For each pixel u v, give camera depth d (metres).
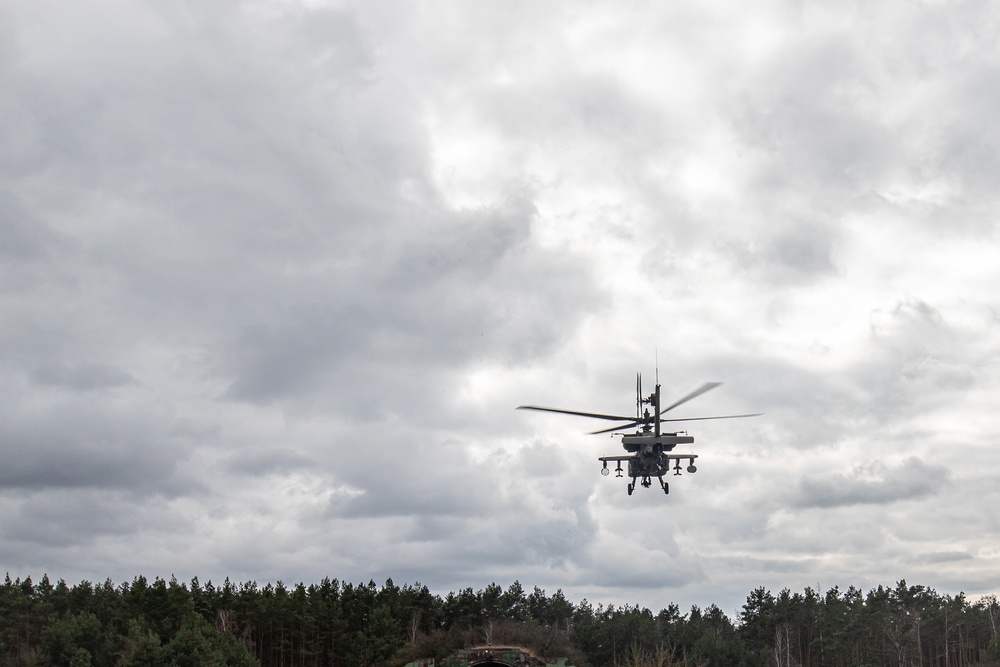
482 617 138.12
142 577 132.50
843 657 149.88
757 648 156.25
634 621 138.00
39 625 125.19
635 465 53.75
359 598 140.62
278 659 131.25
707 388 51.66
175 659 108.56
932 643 154.38
